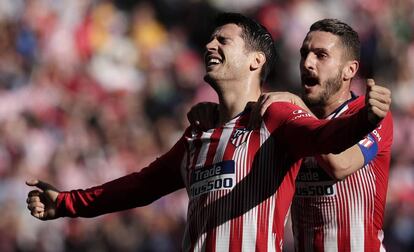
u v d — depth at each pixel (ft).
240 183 53.16
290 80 162.20
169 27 177.17
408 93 164.45
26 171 138.82
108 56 166.91
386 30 172.76
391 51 169.78
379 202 61.16
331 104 62.64
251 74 56.54
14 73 159.43
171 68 167.73
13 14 169.78
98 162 144.05
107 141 147.84
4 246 130.21
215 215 53.31
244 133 54.08
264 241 52.80
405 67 168.35
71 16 171.22
